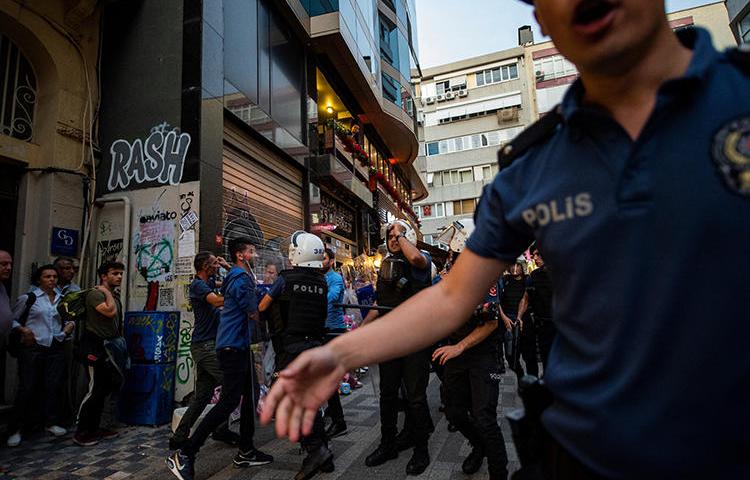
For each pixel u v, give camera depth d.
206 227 5.75
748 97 0.64
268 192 8.05
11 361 4.89
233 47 7.14
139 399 4.82
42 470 3.50
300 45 10.02
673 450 0.63
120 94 6.32
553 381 0.82
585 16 0.70
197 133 5.85
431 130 36.31
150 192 5.95
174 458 3.07
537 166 0.87
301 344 3.31
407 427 3.86
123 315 5.68
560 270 0.79
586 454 0.74
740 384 0.60
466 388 3.13
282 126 8.76
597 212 0.72
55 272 4.71
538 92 33.78
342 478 3.20
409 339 0.98
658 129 0.68
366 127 15.08
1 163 5.23
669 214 0.64
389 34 15.57
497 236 0.96
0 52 5.27
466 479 3.11
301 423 0.91
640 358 0.66
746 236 0.59
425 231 35.09
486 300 2.87
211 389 3.85
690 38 0.78
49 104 5.62
